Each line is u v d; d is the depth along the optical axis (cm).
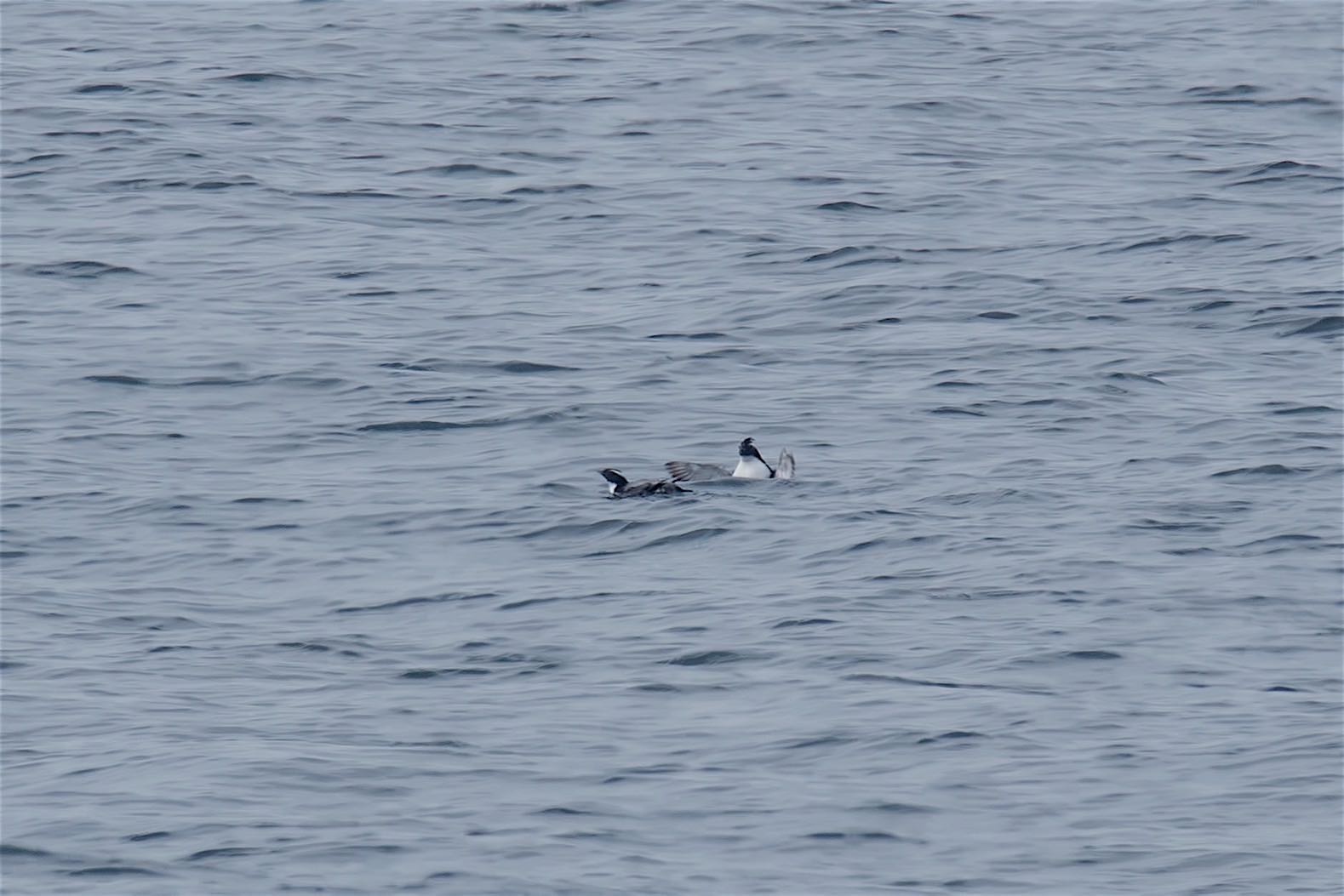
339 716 5131
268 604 6059
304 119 12862
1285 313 9112
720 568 6253
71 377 8438
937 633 5644
